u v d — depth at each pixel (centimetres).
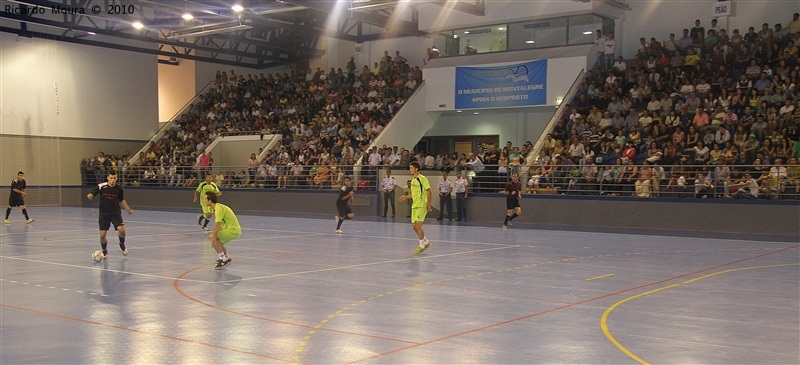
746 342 740
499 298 1003
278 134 3634
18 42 3584
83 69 3847
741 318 866
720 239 1967
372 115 3400
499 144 3419
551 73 3036
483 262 1423
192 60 4259
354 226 2428
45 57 3694
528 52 3144
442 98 3350
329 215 3053
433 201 2983
